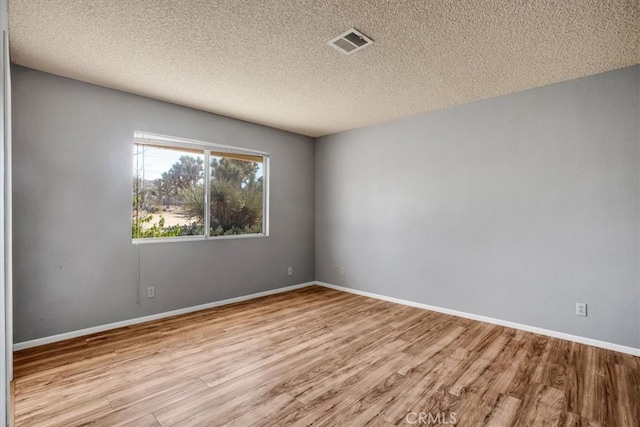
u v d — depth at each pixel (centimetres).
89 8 192
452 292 367
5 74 158
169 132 355
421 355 259
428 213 388
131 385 213
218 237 403
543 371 232
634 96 264
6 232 176
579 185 288
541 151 308
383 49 239
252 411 186
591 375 226
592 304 280
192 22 207
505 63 261
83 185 301
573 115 291
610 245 273
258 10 194
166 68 272
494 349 271
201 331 310
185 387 211
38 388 208
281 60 258
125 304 326
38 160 279
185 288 370
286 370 234
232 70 276
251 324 332
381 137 435
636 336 261
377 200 439
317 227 520
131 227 330
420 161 396
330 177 500
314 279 523
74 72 281
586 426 173
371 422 176
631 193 265
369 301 423
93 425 173
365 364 243
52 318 284
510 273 326
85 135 302
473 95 333
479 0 183
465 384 215
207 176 396
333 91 323
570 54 246
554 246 301
